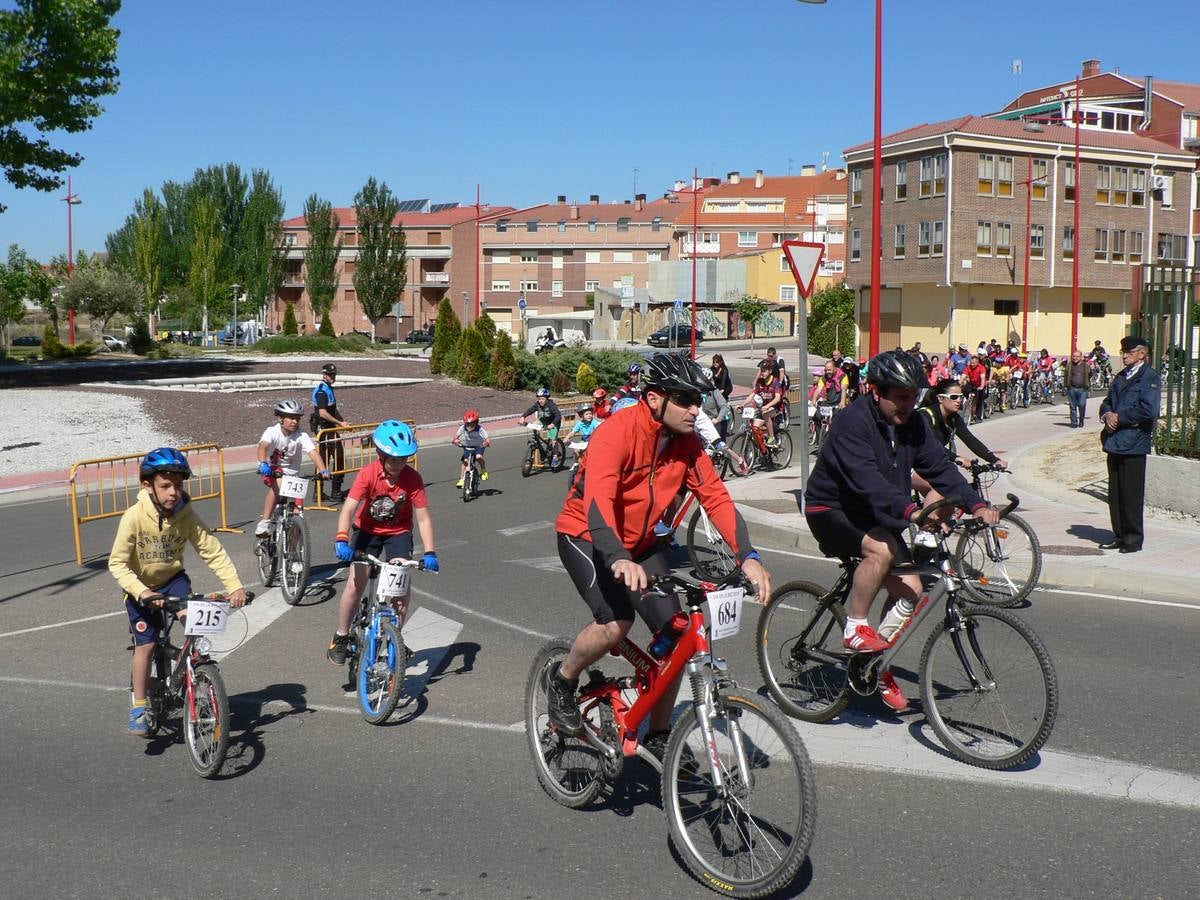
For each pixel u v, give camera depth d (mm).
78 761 5418
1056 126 57156
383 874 4059
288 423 9602
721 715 3920
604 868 4062
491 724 5844
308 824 4555
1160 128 63625
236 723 5973
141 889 3992
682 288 84625
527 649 7410
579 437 16797
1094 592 8805
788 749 3678
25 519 14625
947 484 5137
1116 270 56875
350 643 6754
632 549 4355
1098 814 4398
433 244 100688
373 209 79000
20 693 6648
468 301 97250
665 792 4062
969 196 52875
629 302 59906
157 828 4555
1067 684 6191
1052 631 7461
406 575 6086
